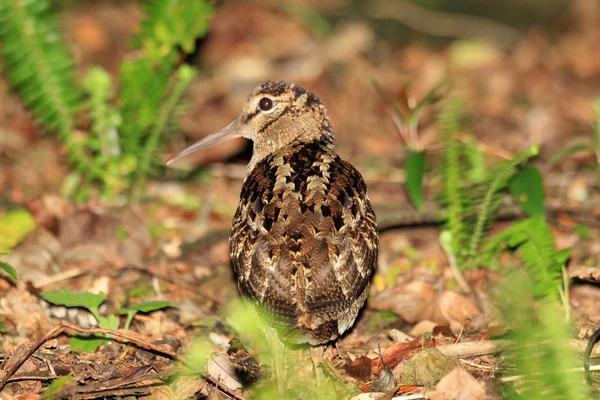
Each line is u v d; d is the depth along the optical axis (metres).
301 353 10.05
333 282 8.90
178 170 15.46
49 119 14.04
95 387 8.91
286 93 11.53
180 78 13.88
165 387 9.09
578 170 15.24
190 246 13.06
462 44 20.25
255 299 9.12
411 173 12.62
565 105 18.34
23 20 13.45
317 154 10.63
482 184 11.96
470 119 16.91
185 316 11.23
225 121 17.59
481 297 11.45
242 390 9.35
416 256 12.92
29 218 12.95
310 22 20.66
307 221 9.07
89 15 19.62
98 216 13.02
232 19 20.69
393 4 20.98
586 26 21.12
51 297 10.23
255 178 10.24
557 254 10.68
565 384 8.41
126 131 13.98
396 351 10.12
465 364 9.58
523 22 21.05
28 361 9.62
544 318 10.26
